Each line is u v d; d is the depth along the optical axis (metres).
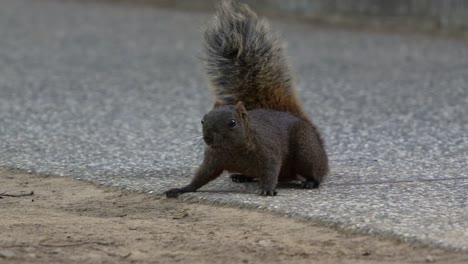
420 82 33.06
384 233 14.84
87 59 38.91
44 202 17.62
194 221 16.05
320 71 35.59
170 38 44.59
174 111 28.19
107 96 30.78
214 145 17.03
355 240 14.75
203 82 33.75
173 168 20.34
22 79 34.00
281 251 14.29
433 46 41.25
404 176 19.28
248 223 15.80
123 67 37.03
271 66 19.42
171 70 36.41
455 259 13.72
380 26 46.25
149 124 26.00
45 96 30.61
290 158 18.08
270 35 19.55
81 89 32.09
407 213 16.00
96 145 23.03
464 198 17.20
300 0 48.88
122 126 25.69
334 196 17.34
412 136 24.11
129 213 16.77
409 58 38.34
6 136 24.11
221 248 14.48
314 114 27.67
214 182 18.84
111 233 15.37
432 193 17.61
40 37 44.72
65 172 20.02
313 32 45.22
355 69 36.00
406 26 45.53
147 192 18.11
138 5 55.44
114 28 47.56
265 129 17.56
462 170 19.88
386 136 24.19
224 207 16.84
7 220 16.22
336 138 24.02
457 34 43.66
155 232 15.41
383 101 29.69
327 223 15.51
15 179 19.56
